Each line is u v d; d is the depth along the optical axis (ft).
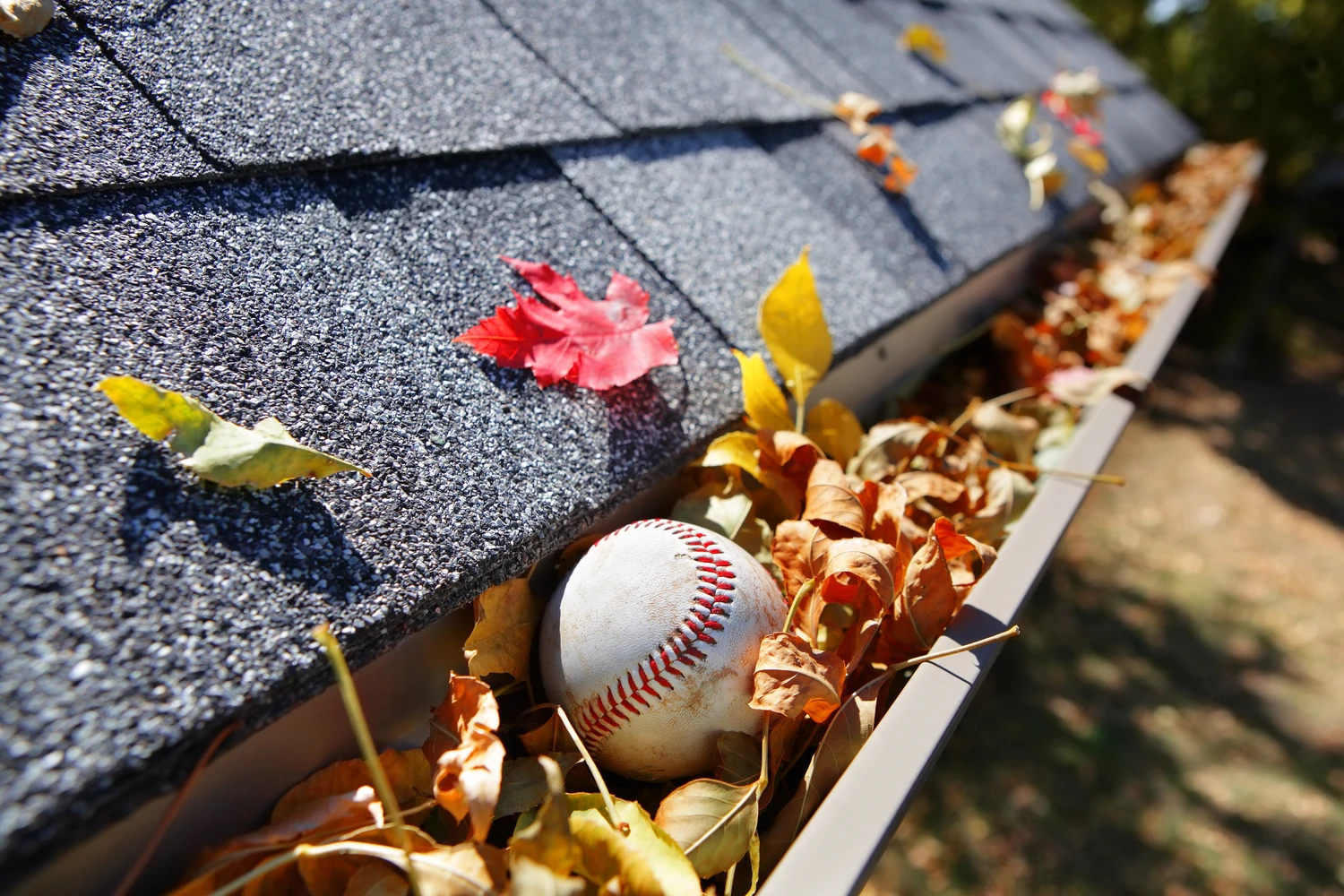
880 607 3.75
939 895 10.23
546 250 4.36
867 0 10.72
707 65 6.75
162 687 2.34
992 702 13.21
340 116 4.05
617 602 3.40
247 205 3.55
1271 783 12.35
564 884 2.48
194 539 2.64
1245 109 29.73
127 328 2.95
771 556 4.12
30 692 2.20
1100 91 12.68
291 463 2.86
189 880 2.58
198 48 3.84
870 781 3.14
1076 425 6.72
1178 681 14.21
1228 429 23.41
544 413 3.73
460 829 3.17
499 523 3.23
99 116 3.36
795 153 6.66
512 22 5.44
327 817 2.78
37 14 3.42
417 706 3.49
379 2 4.77
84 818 2.14
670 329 4.31
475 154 4.50
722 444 4.07
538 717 3.69
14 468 2.50
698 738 3.40
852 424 4.96
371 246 3.80
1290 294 32.91
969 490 5.11
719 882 3.31
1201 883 10.79
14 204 2.98
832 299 5.43
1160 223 13.62
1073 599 15.89
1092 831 11.28
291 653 2.56
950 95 9.84
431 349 3.63
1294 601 16.57
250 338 3.19
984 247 7.29
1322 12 27.66
